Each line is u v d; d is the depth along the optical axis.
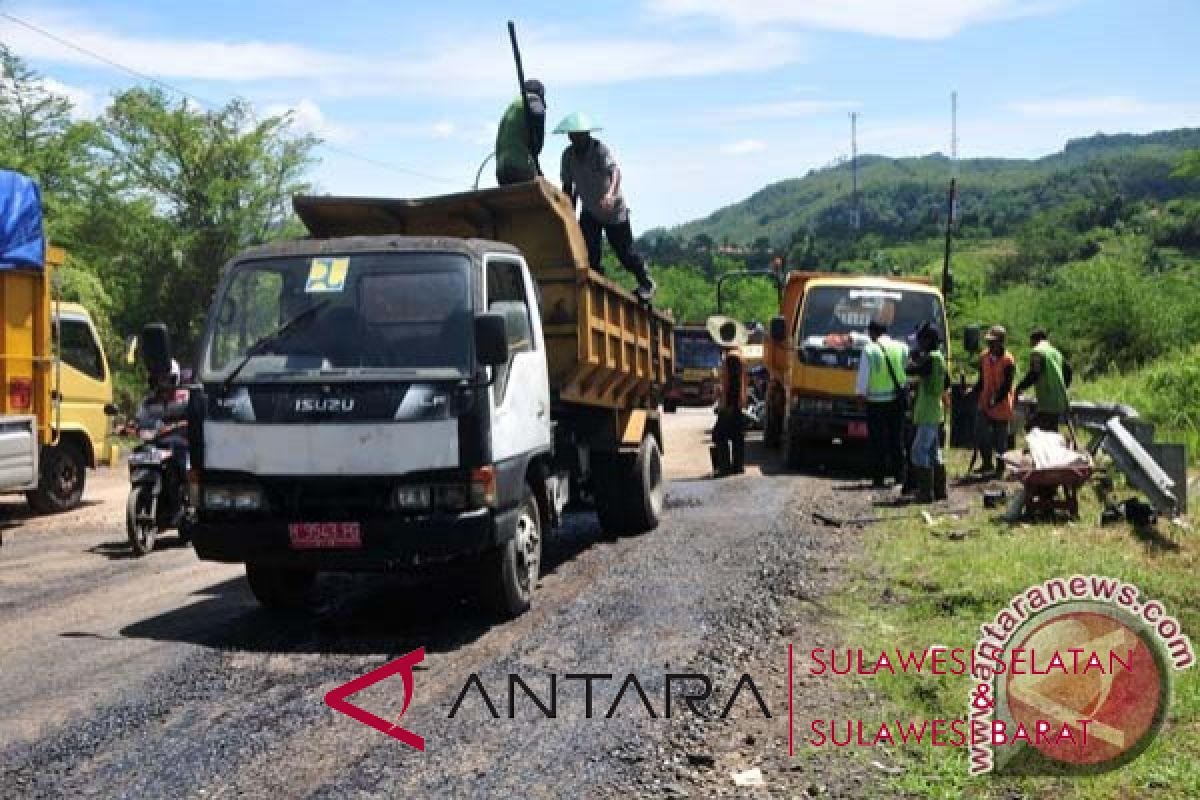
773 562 9.39
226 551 7.22
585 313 9.55
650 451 11.38
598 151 11.39
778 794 4.73
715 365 38.62
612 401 10.84
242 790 4.77
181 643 7.23
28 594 9.03
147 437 11.12
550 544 10.72
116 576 9.82
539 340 8.74
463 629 7.46
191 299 37.72
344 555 7.09
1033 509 10.88
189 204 37.56
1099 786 4.72
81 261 32.25
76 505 15.23
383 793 4.73
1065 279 29.52
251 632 7.52
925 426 12.55
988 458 14.84
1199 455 15.64
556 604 8.11
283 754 5.18
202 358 7.55
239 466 7.27
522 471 7.89
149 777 4.92
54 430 14.25
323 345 7.43
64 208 31.94
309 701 5.95
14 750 5.27
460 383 7.16
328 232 10.15
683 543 10.51
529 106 10.82
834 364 16.28
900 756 5.14
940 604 7.72
